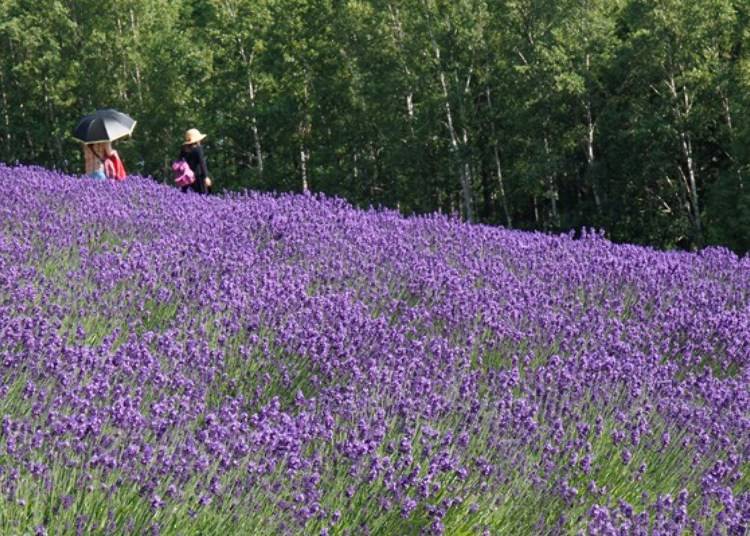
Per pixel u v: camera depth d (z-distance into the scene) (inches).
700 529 261.3
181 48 3319.4
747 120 2393.0
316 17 3083.2
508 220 2824.8
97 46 3390.7
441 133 2933.1
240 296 375.9
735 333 411.2
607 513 254.7
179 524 230.2
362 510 245.6
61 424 245.0
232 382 313.0
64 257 420.2
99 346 309.3
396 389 301.7
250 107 3134.8
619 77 2709.2
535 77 2696.9
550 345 378.6
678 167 2637.8
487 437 289.6
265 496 239.9
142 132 3329.2
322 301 375.9
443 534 250.4
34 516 219.3
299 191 3166.8
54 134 3420.3
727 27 2549.2
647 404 324.5
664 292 476.1
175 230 501.7
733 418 325.1
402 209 2997.0
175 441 257.4
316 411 294.4
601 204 2677.2
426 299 416.8
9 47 3580.2
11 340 295.3
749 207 2346.2
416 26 2910.9
